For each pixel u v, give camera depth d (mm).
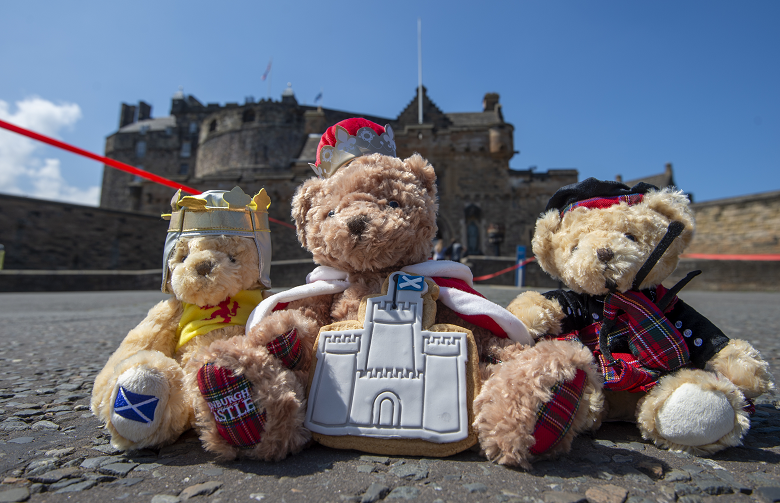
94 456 1545
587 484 1333
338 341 1617
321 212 1825
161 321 1914
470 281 1936
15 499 1228
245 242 1912
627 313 1822
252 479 1347
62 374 3055
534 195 28438
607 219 1856
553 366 1425
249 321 1732
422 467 1428
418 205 1802
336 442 1530
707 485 1332
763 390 1663
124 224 27250
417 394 1521
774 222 24281
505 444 1410
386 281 1729
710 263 18906
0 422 1949
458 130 28656
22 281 16688
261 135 39219
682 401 1546
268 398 1442
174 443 1653
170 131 49625
